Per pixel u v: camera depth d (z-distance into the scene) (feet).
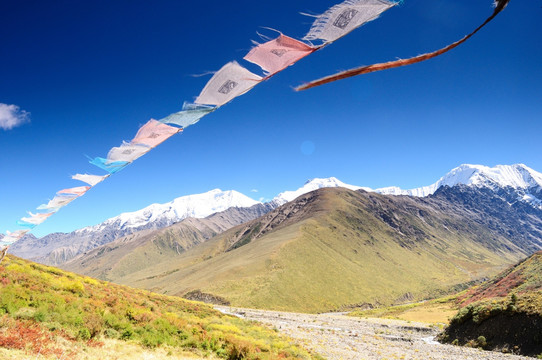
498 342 95.66
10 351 34.88
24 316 46.55
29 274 73.36
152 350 49.24
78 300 62.03
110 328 54.24
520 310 95.81
